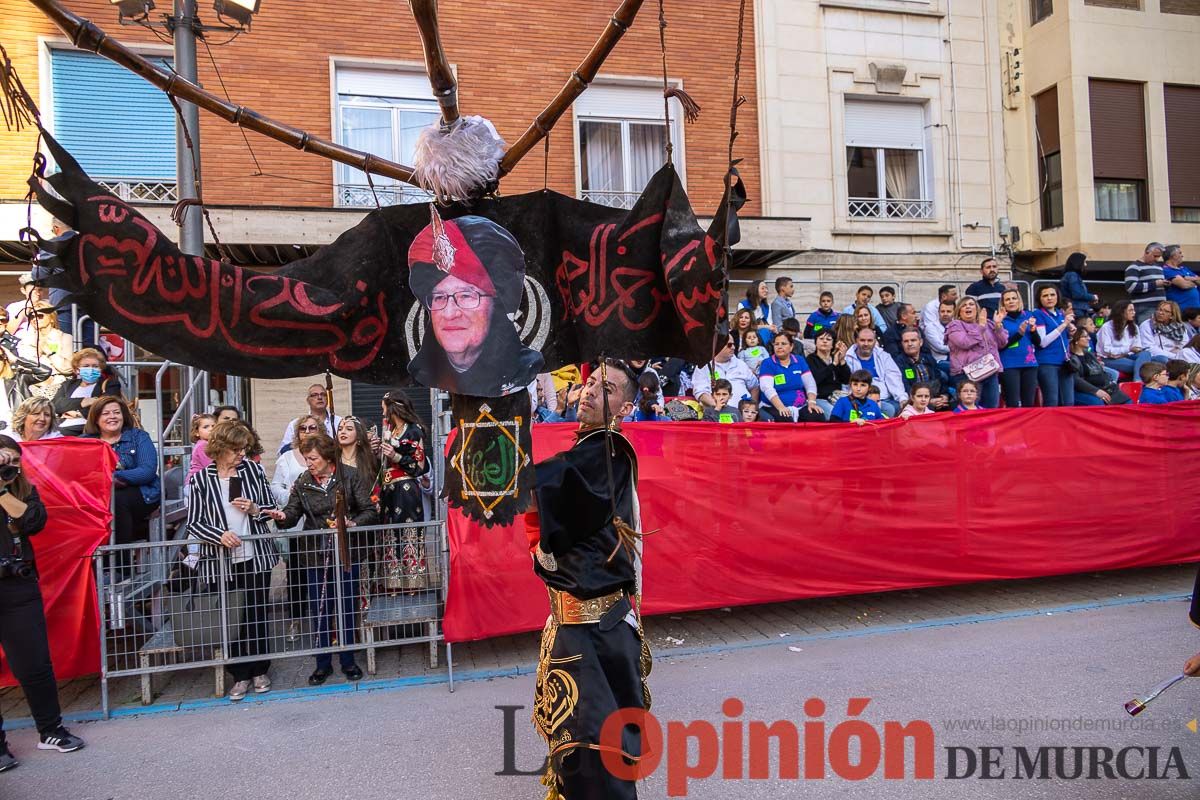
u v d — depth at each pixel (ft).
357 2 31.86
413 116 32.71
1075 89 38.91
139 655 15.92
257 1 19.90
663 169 8.30
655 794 11.41
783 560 19.17
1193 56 41.11
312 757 13.08
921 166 38.88
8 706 16.03
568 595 8.72
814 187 36.60
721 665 16.83
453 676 16.92
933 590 22.34
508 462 8.04
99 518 15.65
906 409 24.49
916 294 37.96
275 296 8.11
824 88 36.81
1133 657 16.42
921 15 38.24
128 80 29.94
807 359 26.16
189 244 19.11
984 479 20.53
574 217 8.71
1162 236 40.37
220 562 15.93
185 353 7.99
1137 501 21.71
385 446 18.44
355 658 17.87
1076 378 27.73
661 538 18.40
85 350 20.40
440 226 8.14
